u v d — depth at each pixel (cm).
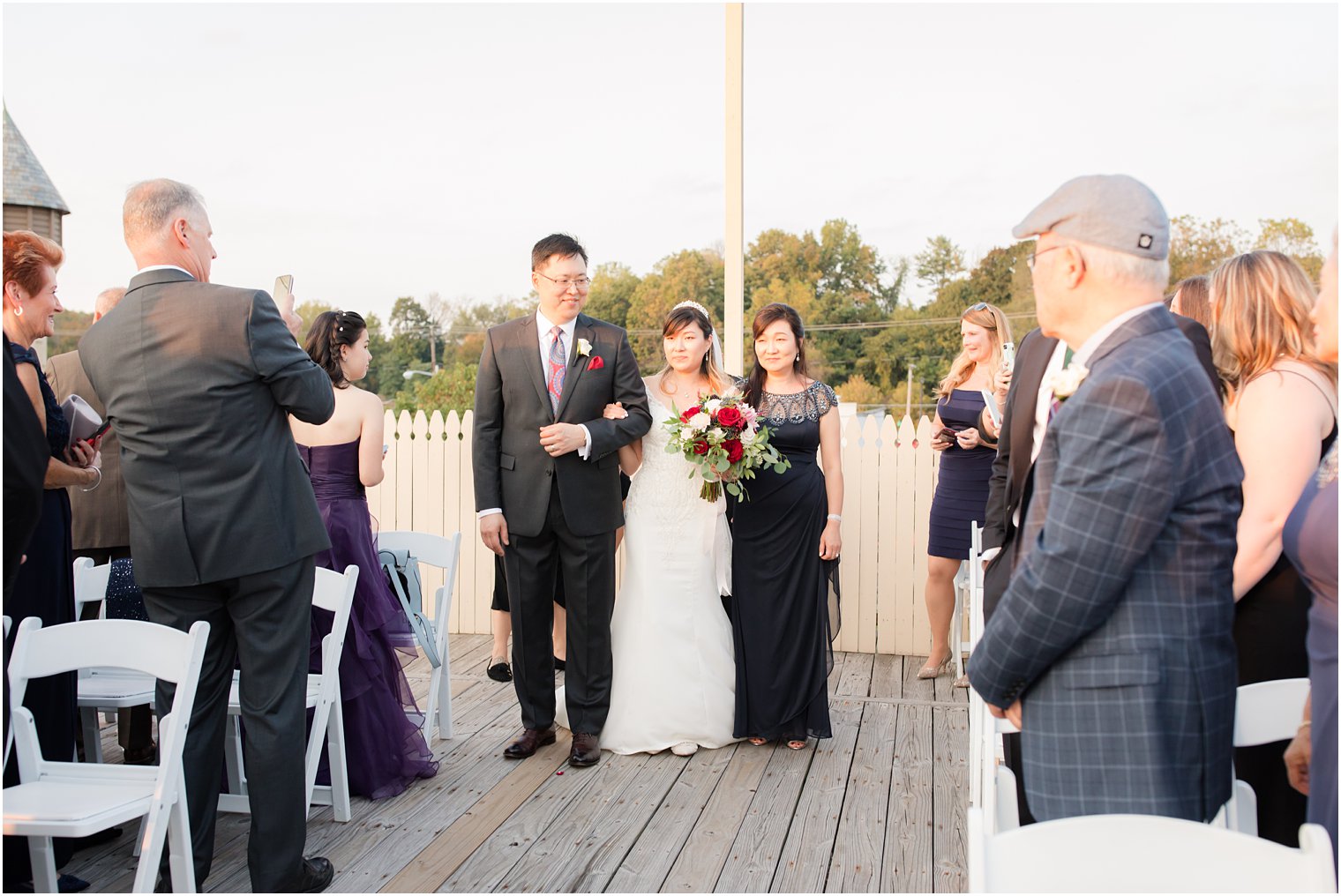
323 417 280
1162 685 167
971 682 185
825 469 412
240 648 270
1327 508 177
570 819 333
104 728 457
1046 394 222
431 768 373
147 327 257
